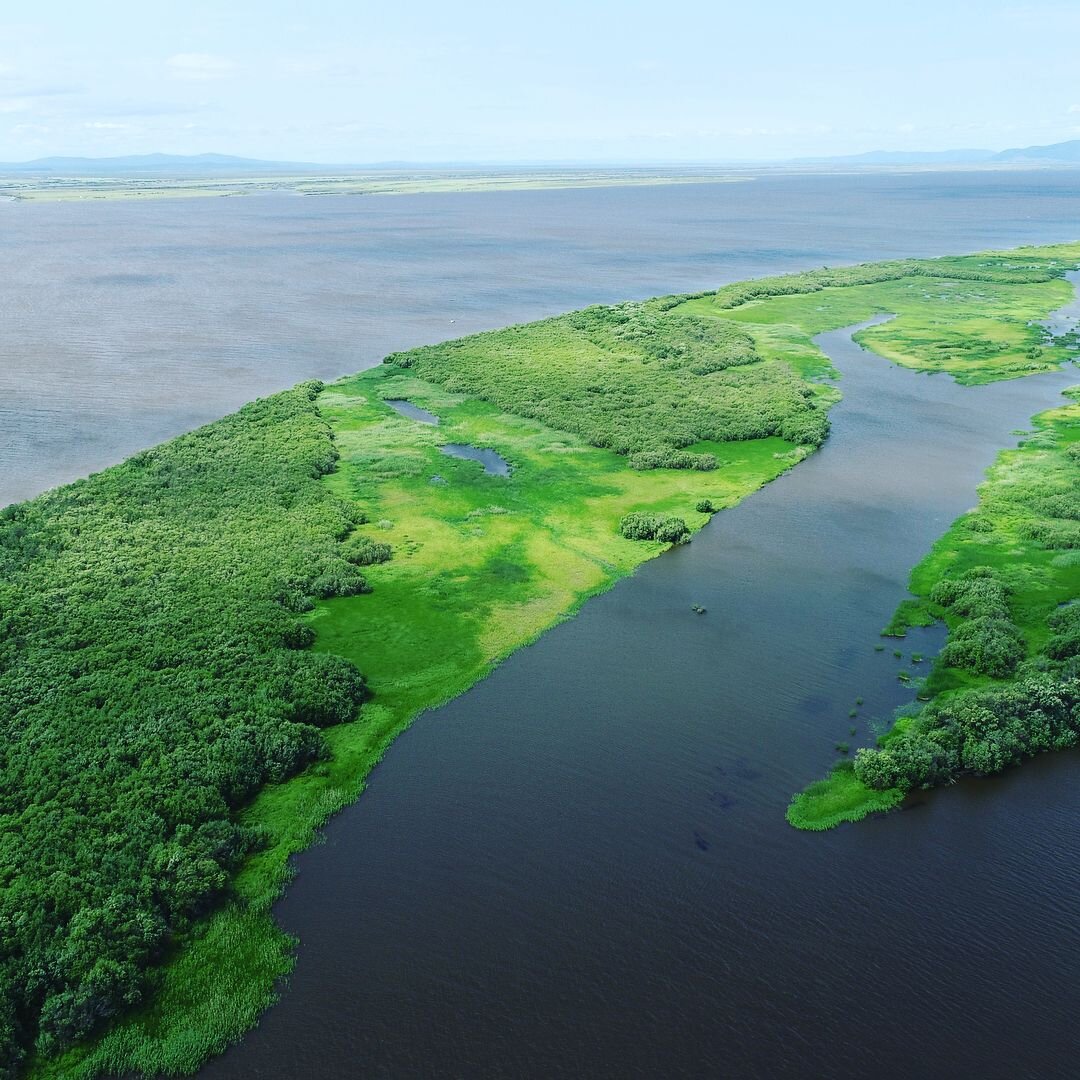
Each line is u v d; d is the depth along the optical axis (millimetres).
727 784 52375
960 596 71375
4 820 46500
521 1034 37906
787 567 78062
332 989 39594
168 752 52031
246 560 76062
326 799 50750
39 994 37969
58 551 76438
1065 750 55656
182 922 42156
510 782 52344
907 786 51906
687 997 39625
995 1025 38688
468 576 76062
